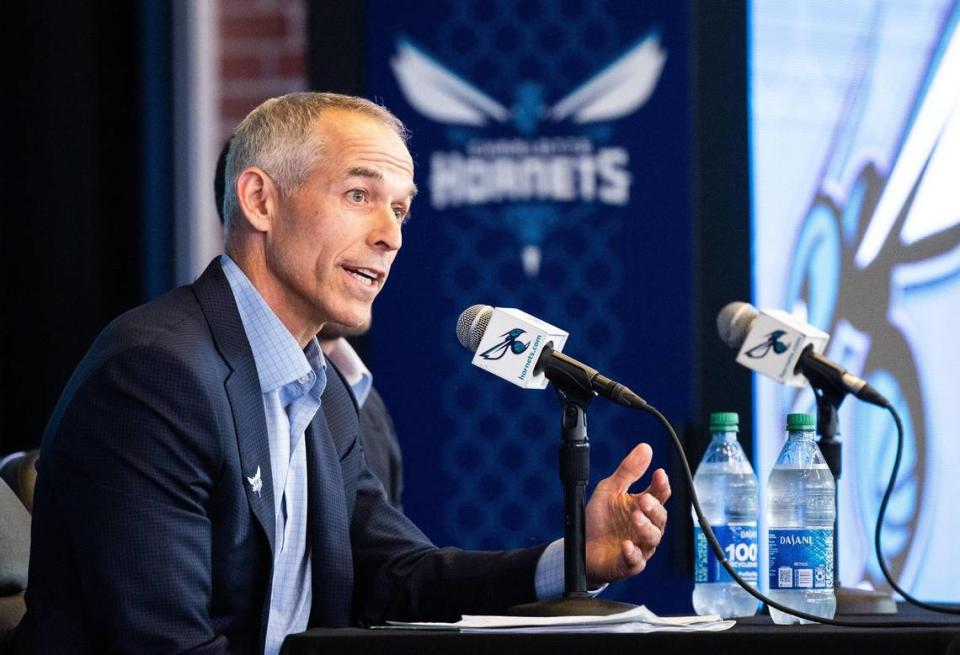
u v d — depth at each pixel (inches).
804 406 504.1
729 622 226.5
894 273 509.0
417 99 522.3
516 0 521.7
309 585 251.8
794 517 242.8
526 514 514.9
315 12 525.7
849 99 513.0
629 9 518.9
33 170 536.1
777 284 513.3
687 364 512.4
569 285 517.3
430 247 521.3
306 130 247.8
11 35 534.6
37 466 234.4
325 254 245.8
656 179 516.7
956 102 508.1
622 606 220.5
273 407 247.8
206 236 552.4
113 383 222.4
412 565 263.6
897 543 500.4
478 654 197.3
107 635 217.0
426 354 519.2
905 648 191.5
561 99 519.8
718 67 516.7
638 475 245.4
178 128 550.6
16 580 246.4
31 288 535.2
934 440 501.7
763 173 514.3
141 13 537.0
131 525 216.5
